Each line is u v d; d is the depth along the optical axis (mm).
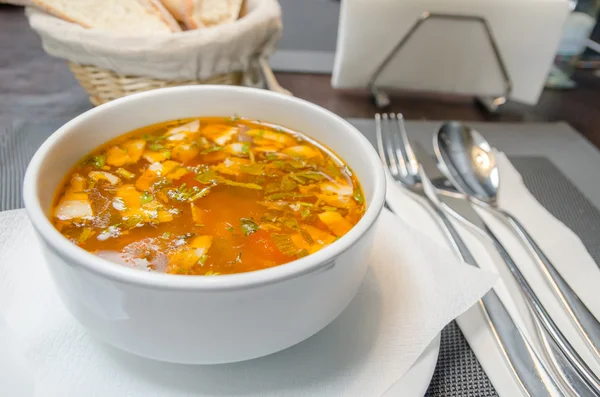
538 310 367
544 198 480
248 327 284
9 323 325
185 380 313
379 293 355
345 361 324
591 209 473
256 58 556
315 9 832
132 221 334
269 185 363
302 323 306
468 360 350
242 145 387
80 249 270
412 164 480
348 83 618
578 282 392
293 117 395
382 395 313
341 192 360
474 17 570
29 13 525
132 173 361
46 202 322
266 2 554
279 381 316
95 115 360
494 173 471
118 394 307
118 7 539
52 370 311
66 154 345
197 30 506
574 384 333
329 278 293
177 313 268
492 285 361
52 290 339
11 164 462
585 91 686
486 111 627
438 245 383
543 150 540
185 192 354
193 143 383
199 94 391
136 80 518
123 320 282
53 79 612
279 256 323
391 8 566
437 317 343
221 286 256
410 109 617
